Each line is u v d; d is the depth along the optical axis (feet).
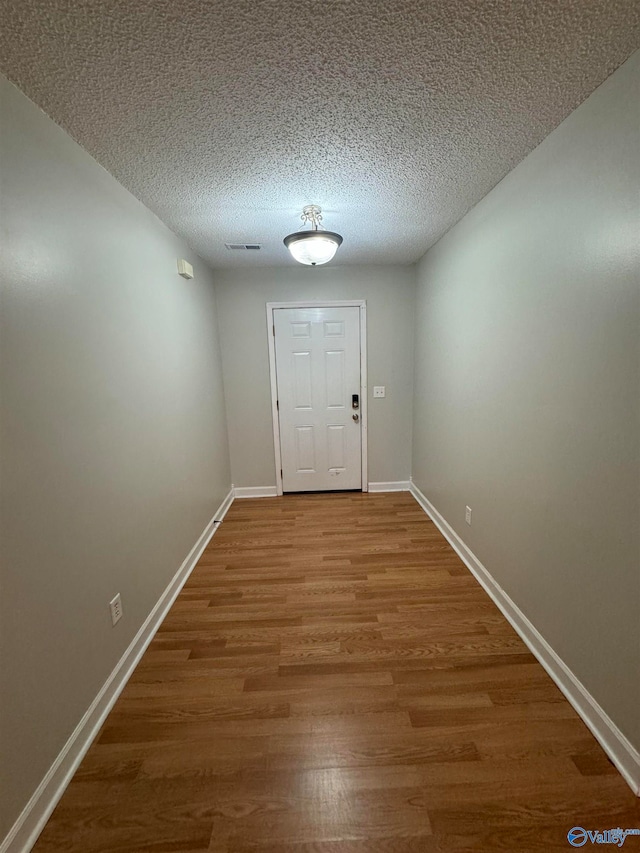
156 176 5.60
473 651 5.57
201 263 10.06
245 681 5.14
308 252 7.28
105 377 5.10
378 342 11.90
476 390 7.34
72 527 4.25
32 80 3.61
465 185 6.27
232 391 12.03
